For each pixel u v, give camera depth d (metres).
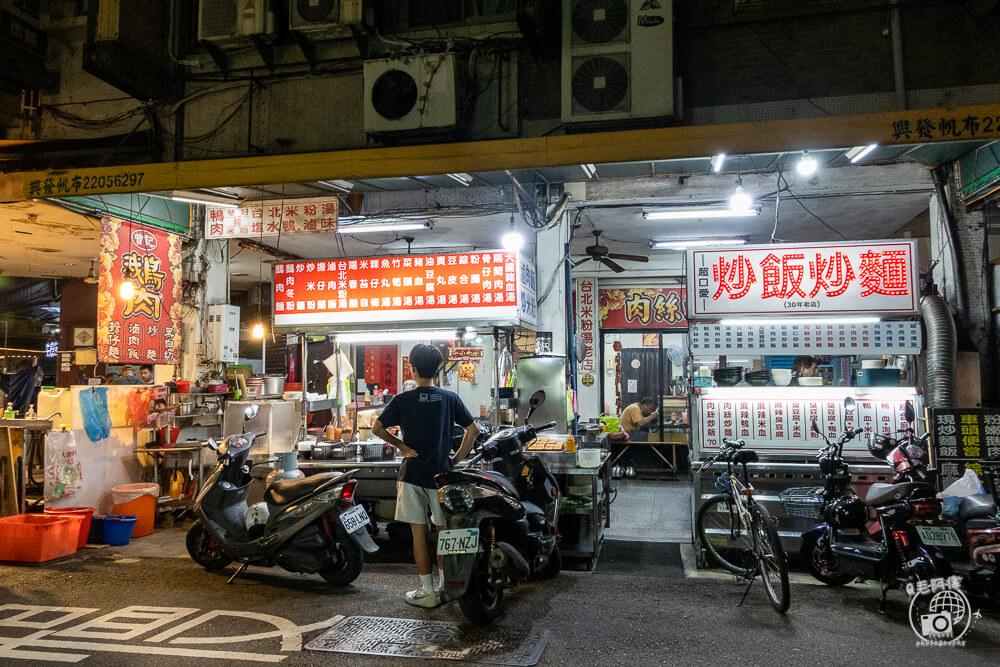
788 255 5.58
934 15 5.63
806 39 5.83
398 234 9.58
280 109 6.70
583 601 4.45
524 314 6.36
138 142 6.97
